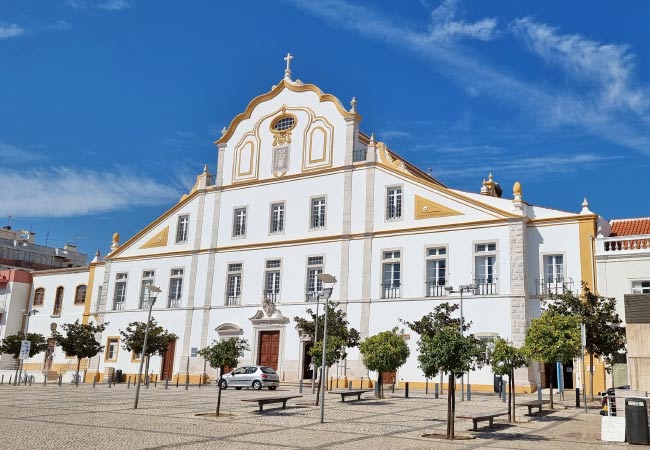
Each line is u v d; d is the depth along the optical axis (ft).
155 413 62.39
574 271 98.78
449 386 48.78
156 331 112.68
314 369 94.27
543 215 103.76
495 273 103.50
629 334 59.00
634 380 57.98
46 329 161.27
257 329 124.67
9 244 220.23
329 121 126.82
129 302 143.95
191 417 59.00
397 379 107.86
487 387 99.71
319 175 125.39
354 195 120.26
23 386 112.98
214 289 132.46
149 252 144.36
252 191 133.39
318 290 120.16
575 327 69.46
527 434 50.49
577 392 73.82
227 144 139.64
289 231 126.21
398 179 116.16
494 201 107.14
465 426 55.26
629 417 45.73
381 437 47.39
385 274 113.91
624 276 92.89
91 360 144.05
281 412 65.05
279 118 133.80
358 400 80.64
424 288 108.99
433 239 110.22
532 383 97.86
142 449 39.06
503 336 100.27
